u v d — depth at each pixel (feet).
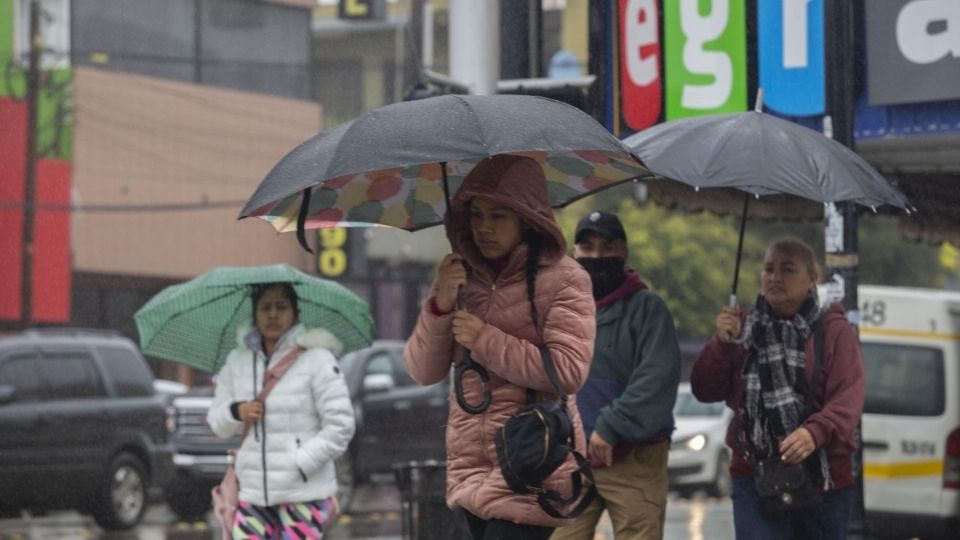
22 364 143.33
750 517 62.54
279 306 70.28
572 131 44.14
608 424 64.23
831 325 61.93
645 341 65.26
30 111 302.45
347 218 53.21
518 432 44.55
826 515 61.77
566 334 45.29
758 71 78.07
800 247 62.08
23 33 359.25
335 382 69.15
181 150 374.84
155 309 73.15
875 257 406.62
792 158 57.11
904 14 72.64
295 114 402.52
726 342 63.16
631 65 82.33
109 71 360.48
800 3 76.95
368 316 75.05
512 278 45.93
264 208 49.52
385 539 137.08
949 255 423.23
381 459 184.34
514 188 45.34
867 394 121.49
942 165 92.48
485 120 43.39
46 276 340.80
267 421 69.26
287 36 408.67
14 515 145.59
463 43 88.89
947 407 119.34
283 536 69.62
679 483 200.54
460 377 45.88
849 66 72.79
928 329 121.39
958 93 71.46
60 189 345.51
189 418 165.58
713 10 79.30
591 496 45.85
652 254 363.76
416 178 51.93
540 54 89.40
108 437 150.10
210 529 156.56
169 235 369.71
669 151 57.82
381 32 487.61
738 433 62.75
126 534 149.79
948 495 118.42
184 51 385.91
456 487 46.32
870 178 58.49
